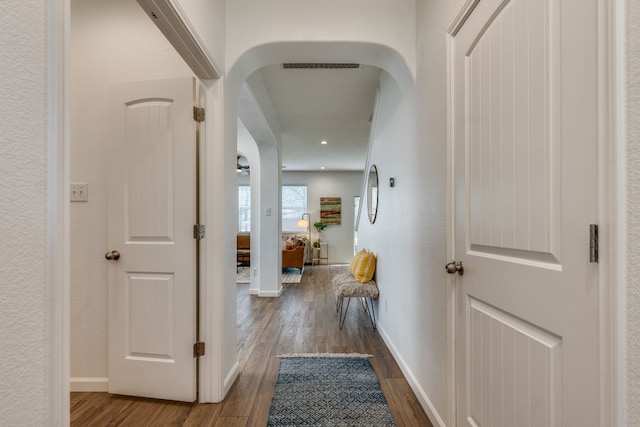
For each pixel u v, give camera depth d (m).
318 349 2.77
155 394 1.90
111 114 1.95
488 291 1.17
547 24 0.88
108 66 2.06
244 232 9.24
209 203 1.90
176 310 1.88
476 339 1.26
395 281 2.56
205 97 1.91
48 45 0.66
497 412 1.12
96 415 1.76
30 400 0.62
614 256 0.68
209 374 1.90
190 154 1.87
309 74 3.11
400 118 2.40
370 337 3.08
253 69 2.29
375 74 3.10
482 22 1.20
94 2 2.07
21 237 0.60
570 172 0.80
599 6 0.71
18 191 0.60
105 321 2.02
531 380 0.94
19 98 0.60
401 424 1.70
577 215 0.78
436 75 1.65
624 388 0.66
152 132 1.91
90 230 2.03
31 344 0.63
